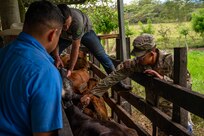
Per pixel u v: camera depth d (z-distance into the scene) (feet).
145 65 11.16
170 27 87.30
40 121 5.17
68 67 13.80
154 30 82.74
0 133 5.44
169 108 11.39
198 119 22.68
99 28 57.26
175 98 9.32
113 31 57.88
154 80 10.75
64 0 34.12
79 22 13.56
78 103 10.52
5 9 21.04
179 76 9.48
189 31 84.12
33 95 5.18
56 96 5.34
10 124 5.36
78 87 12.14
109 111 20.83
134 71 11.43
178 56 9.46
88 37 15.76
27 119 5.36
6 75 5.38
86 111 10.74
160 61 10.94
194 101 8.25
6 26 21.11
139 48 10.69
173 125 9.69
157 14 91.45
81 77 12.42
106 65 16.19
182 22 88.17
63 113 6.10
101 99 11.94
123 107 15.57
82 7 47.78
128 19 89.76
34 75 5.22
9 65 5.44
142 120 22.84
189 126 11.03
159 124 10.76
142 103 12.26
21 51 5.49
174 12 89.76
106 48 43.93
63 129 5.78
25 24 5.71
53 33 5.66
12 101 5.27
